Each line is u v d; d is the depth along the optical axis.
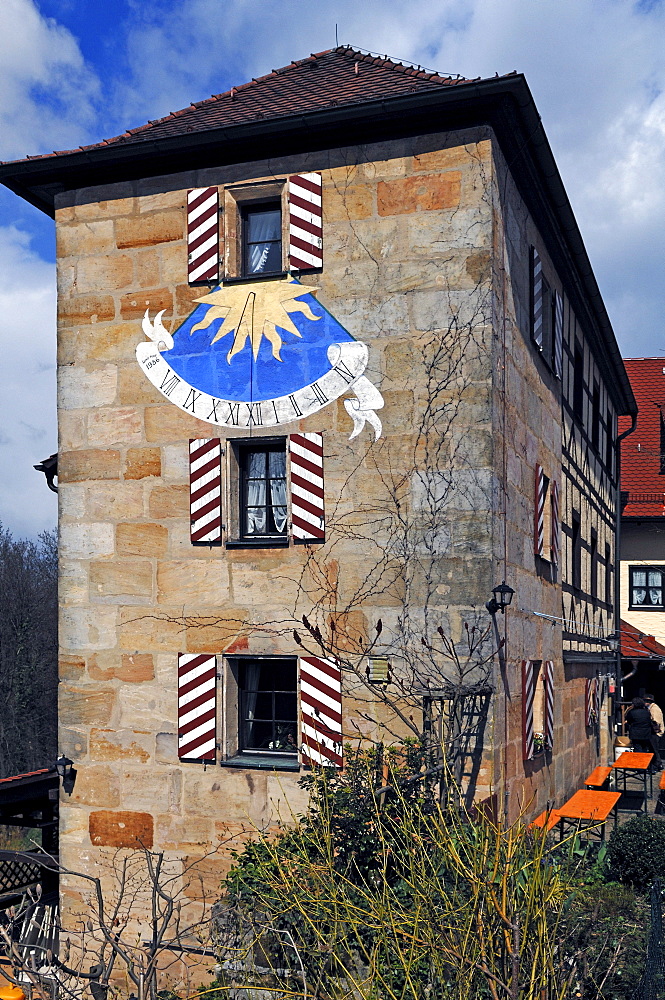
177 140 10.13
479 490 9.30
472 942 5.45
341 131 9.88
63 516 10.73
